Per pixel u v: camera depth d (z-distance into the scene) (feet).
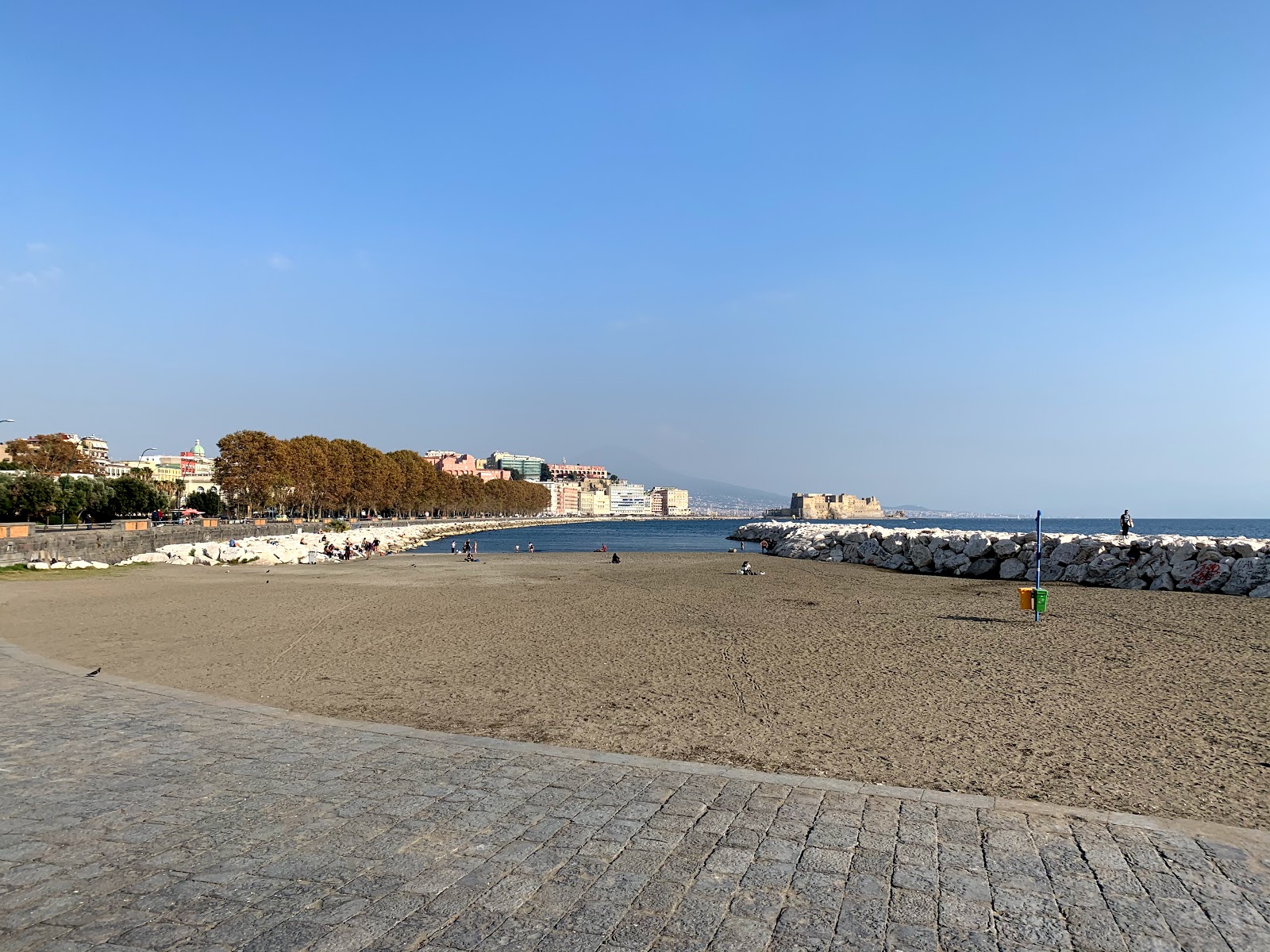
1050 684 42.50
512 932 15.79
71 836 20.62
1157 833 20.92
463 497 622.13
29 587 106.22
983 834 20.80
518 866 18.80
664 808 22.61
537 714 35.99
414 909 16.74
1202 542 102.63
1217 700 38.58
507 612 78.23
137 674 46.01
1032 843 20.25
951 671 46.29
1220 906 16.97
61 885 17.83
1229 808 23.70
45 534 152.87
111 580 120.57
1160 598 86.58
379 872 18.52
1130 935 15.81
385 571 146.82
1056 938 15.69
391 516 541.34
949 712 36.40
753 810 22.50
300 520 327.26
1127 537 119.03
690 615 75.36
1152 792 25.14
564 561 183.93
